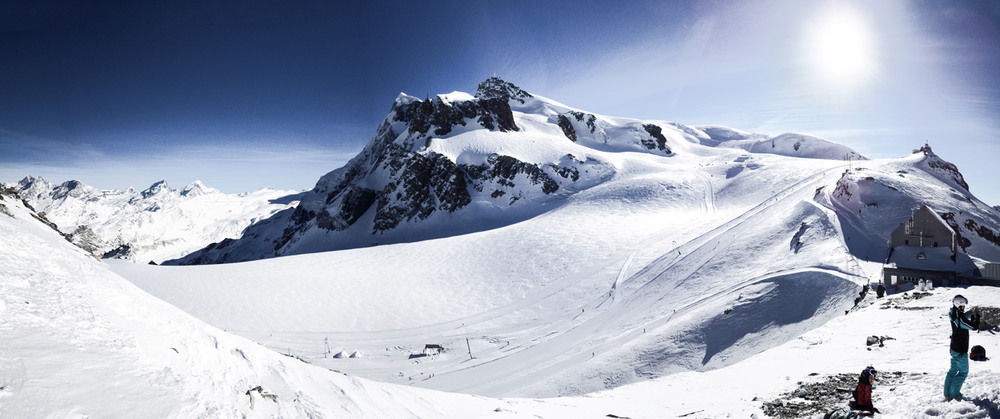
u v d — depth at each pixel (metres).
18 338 6.65
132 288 10.61
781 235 85.31
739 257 82.62
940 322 24.62
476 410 19.09
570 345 71.56
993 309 20.98
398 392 16.41
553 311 92.38
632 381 52.09
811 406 14.22
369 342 87.44
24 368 6.14
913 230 63.44
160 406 7.21
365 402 13.10
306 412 10.33
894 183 92.00
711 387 22.75
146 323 9.36
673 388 25.20
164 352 8.79
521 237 139.75
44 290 8.20
